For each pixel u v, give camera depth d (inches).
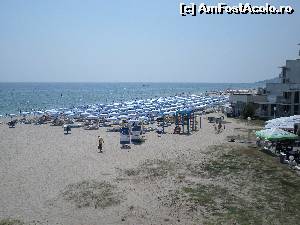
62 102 5689.0
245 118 2758.4
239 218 876.6
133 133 1879.9
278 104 2667.3
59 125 2630.4
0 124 2706.7
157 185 1131.9
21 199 1025.5
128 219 884.0
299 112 2628.0
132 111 3070.9
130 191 1082.1
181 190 1079.0
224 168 1299.2
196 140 1876.2
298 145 1555.1
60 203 992.9
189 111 2284.7
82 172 1299.2
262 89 3208.7
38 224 855.7
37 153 1638.8
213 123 2566.4
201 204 967.0
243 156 1466.5
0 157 1558.8
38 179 1216.2
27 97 6870.1
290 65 2925.7
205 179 1181.7
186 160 1430.9
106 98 6934.1
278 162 1371.8
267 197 1015.6
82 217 898.7
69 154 1608.0
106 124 2576.3
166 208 946.7
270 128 1544.0
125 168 1342.3
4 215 909.2
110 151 1656.0
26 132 2305.6
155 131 2235.5
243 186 1107.9
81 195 1053.8
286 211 919.7
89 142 1911.9
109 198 1025.5
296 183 1132.5
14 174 1280.8
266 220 864.9
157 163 1400.1
